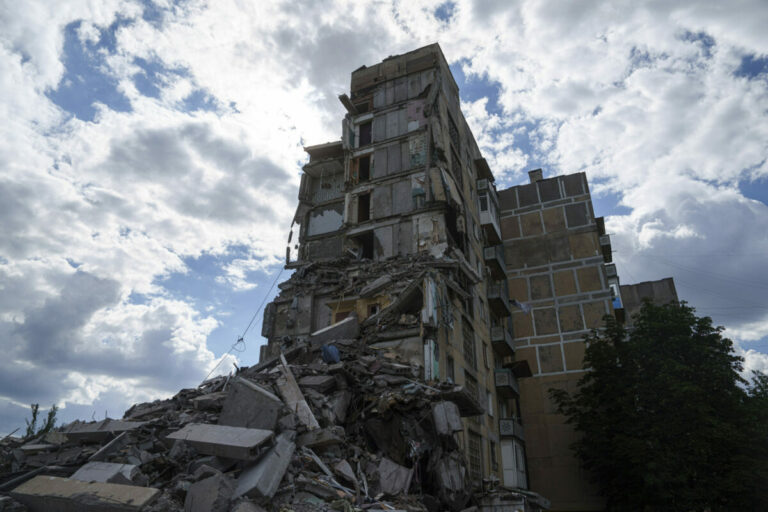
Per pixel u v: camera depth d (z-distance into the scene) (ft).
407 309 65.05
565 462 90.12
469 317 79.30
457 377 66.49
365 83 99.66
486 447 73.51
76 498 22.70
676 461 59.52
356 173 92.07
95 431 32.37
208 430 29.76
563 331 103.50
